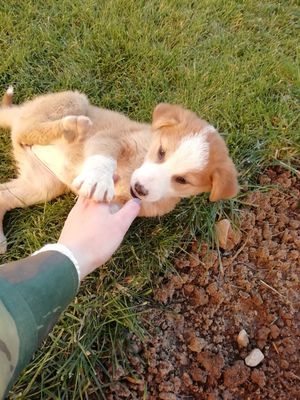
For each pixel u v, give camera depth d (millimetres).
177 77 669
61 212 550
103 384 468
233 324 525
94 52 667
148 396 477
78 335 476
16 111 555
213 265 549
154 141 486
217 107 642
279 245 570
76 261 370
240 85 668
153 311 514
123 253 533
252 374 499
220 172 465
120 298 508
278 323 528
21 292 315
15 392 445
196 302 529
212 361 498
